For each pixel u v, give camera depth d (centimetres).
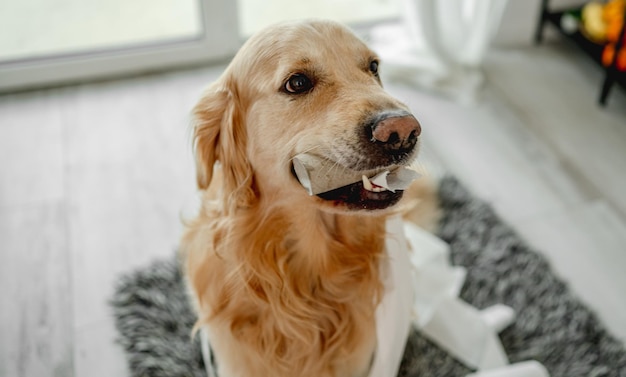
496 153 237
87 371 166
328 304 133
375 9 292
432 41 260
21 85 263
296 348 135
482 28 253
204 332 157
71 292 185
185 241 144
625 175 228
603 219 210
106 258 196
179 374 164
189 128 124
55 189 220
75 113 253
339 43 111
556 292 183
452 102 264
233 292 130
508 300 182
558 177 227
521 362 167
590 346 169
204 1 261
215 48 278
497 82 274
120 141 240
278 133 110
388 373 142
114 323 177
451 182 218
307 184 105
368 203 107
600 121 252
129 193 218
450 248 196
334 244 127
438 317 169
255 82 111
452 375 164
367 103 102
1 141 239
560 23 278
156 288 184
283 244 125
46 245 199
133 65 273
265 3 282
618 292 186
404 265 140
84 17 265
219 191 127
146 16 271
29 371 166
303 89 108
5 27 258
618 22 254
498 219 205
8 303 182
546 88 270
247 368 142
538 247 200
